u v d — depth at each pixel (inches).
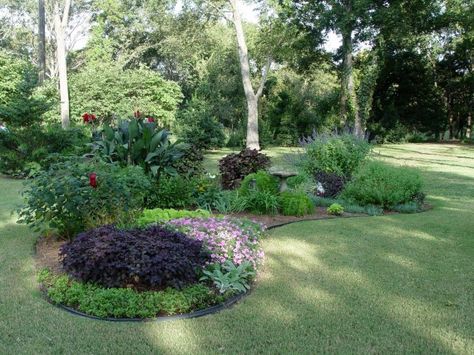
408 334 122.0
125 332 120.3
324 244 209.0
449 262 183.5
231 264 155.7
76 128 512.7
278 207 275.7
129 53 1208.8
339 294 148.3
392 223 254.5
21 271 166.4
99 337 117.6
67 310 133.4
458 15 964.6
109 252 140.0
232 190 323.6
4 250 193.0
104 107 786.2
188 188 277.6
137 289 141.2
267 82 1120.8
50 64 1285.7
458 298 146.6
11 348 112.2
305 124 1065.5
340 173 362.3
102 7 1102.4
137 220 196.7
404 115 1202.6
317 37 927.7
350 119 965.8
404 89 1168.8
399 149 943.7
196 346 114.2
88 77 789.2
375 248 203.0
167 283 139.0
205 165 582.9
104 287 140.0
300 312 134.3
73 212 185.2
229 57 1111.0
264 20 876.6
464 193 388.5
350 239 217.9
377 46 954.1
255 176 291.4
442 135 1321.4
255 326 125.0
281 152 837.8
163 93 837.2
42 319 127.2
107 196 190.4
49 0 1197.7
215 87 1063.6
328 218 269.1
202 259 152.8
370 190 303.9
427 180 469.4
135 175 225.1
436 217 273.4
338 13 858.8
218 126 828.6
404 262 183.0
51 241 202.4
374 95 1146.7
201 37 1029.8
